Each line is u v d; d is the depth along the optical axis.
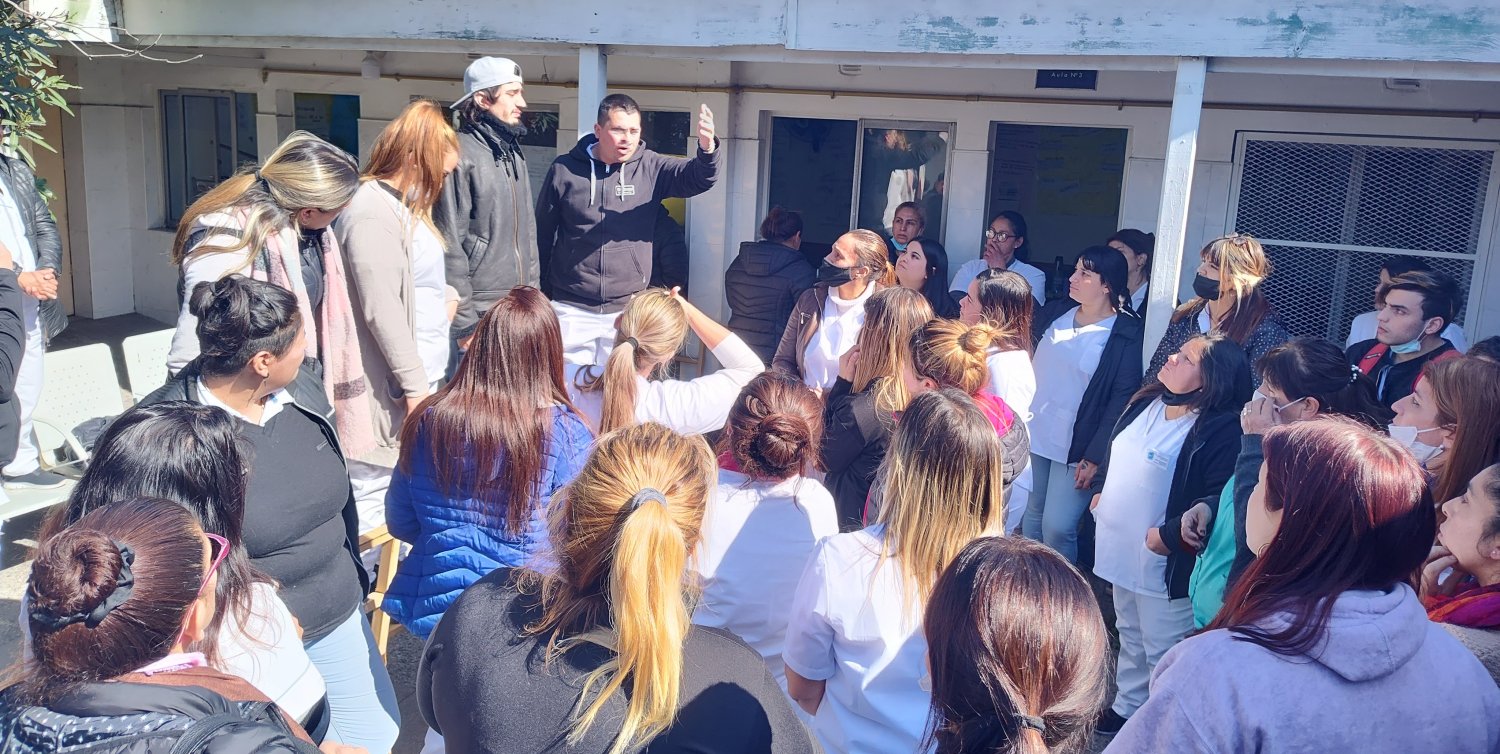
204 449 2.10
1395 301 4.30
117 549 1.65
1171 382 3.68
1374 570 1.91
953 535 2.41
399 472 2.95
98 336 9.45
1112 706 4.01
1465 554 2.34
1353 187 6.35
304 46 6.26
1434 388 3.01
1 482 4.48
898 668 2.43
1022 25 4.70
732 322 6.50
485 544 2.85
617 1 5.39
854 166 7.36
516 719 1.81
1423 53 4.13
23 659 1.68
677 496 1.98
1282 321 6.63
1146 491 3.73
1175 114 4.54
